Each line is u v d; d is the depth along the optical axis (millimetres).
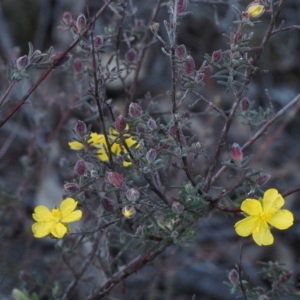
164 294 572
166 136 379
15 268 519
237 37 359
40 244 583
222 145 382
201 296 585
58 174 592
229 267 604
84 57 421
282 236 627
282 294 483
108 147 362
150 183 367
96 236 442
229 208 369
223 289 586
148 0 676
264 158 678
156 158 358
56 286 437
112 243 435
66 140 583
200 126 651
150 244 376
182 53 358
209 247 594
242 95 377
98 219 417
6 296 502
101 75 370
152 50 713
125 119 358
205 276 591
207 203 357
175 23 358
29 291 451
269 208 350
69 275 524
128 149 362
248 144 405
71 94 547
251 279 587
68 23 391
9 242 529
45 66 377
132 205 349
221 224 618
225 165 397
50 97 542
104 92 372
